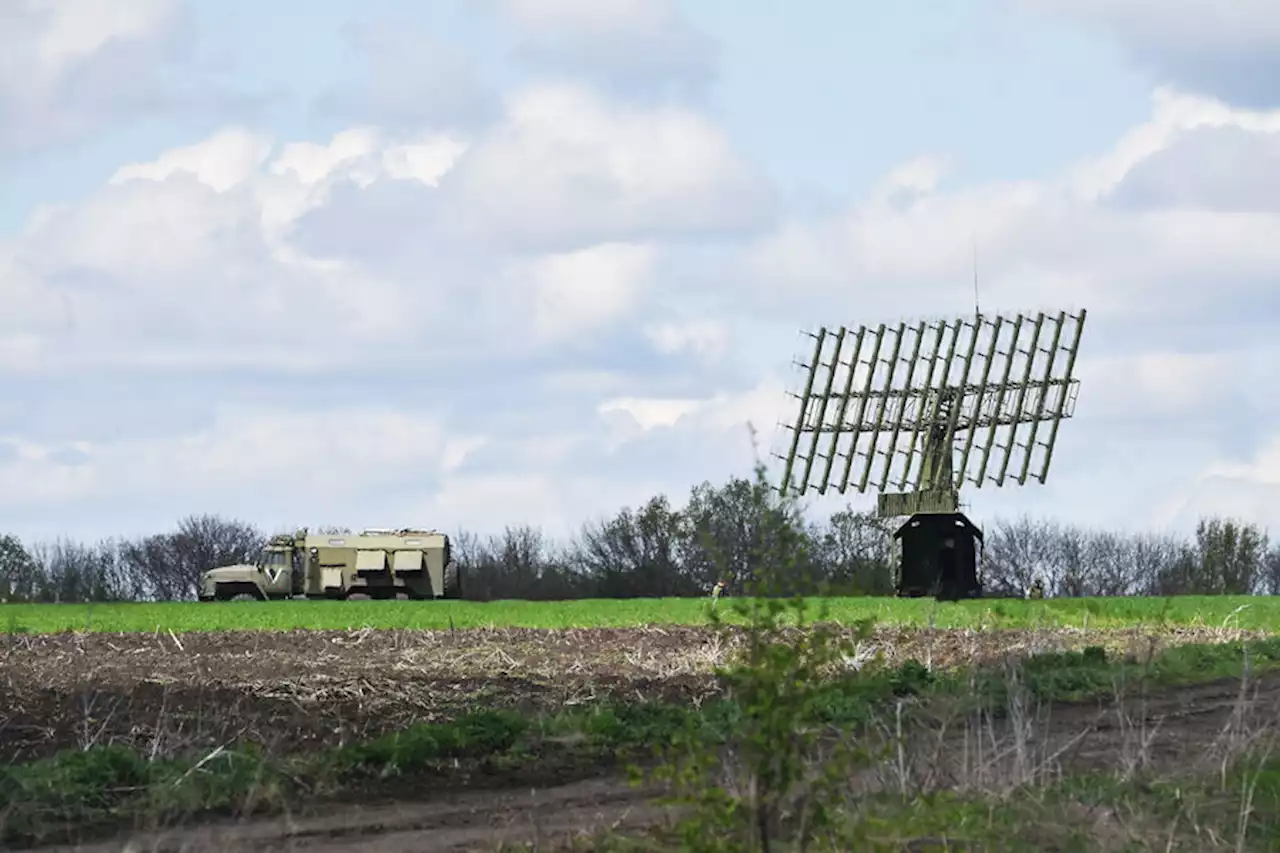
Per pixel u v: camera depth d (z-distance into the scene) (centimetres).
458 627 10738
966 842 3575
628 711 5347
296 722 5225
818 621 3575
